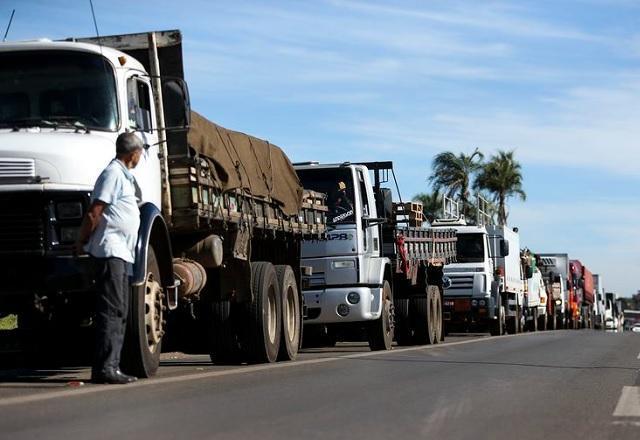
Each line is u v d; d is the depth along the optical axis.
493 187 66.62
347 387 9.47
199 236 12.09
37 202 9.42
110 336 9.31
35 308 9.45
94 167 9.68
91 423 6.70
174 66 11.51
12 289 9.42
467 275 31.00
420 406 8.02
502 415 7.62
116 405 7.71
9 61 10.45
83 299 10.06
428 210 63.41
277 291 13.94
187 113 10.81
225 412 7.41
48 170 9.41
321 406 7.90
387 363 12.99
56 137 9.79
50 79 10.38
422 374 11.17
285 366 12.27
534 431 6.83
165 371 11.78
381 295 18.31
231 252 12.76
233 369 11.80
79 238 9.17
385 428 6.77
